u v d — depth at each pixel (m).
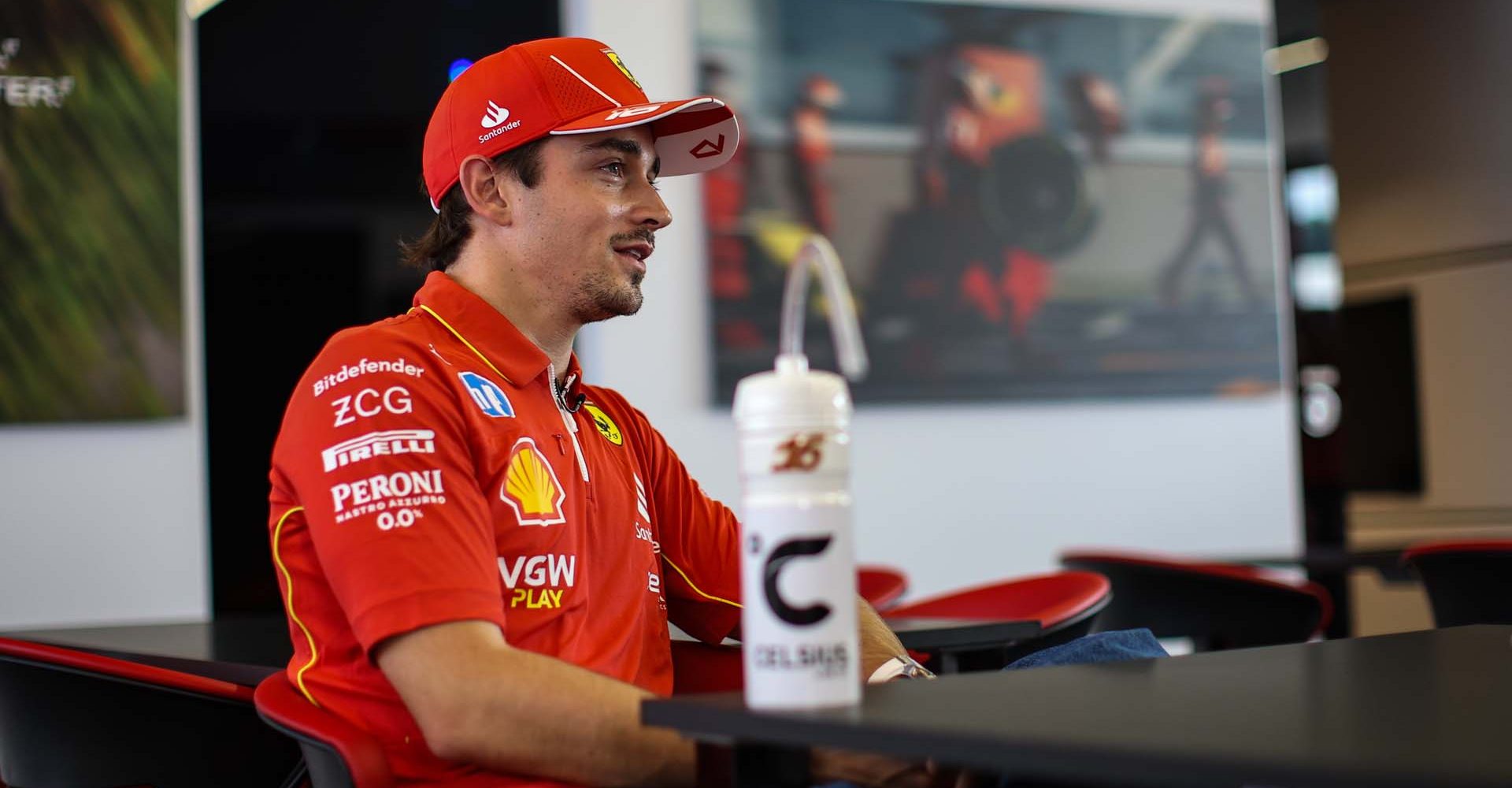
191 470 5.46
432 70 4.66
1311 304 6.84
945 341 6.27
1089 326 6.51
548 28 4.83
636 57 5.91
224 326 4.24
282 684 1.88
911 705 1.15
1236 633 3.85
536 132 2.09
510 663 1.61
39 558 5.24
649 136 2.21
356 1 4.55
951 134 6.33
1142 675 1.37
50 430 5.27
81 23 5.30
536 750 1.57
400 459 1.75
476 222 2.15
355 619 1.68
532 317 2.12
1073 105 6.53
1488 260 7.34
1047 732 1.01
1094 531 6.56
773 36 6.09
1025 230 6.41
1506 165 7.25
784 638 1.13
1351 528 7.78
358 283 4.43
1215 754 0.93
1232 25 6.78
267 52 4.44
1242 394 6.75
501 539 1.86
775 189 6.05
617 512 2.10
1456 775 0.86
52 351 5.23
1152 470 6.68
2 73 5.20
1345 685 1.29
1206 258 6.70
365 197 4.50
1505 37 7.25
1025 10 6.46
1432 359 7.64
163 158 5.41
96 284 5.30
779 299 6.04
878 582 3.60
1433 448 7.60
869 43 6.23
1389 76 7.91
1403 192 7.83
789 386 1.14
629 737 1.55
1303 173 6.87
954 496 6.34
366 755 1.65
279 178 4.41
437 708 1.61
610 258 2.13
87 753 2.21
